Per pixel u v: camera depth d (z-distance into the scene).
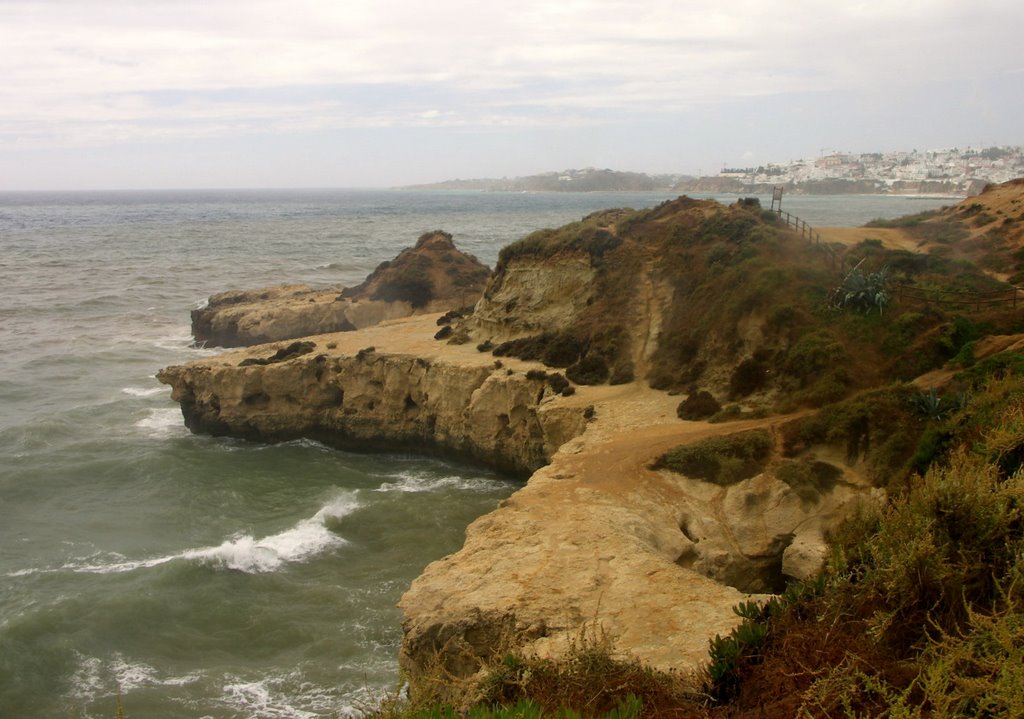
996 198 59.78
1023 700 8.02
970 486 12.41
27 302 92.75
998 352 31.70
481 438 42.31
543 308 49.06
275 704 23.73
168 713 23.39
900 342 34.31
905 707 8.72
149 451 45.84
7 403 55.50
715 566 25.86
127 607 28.42
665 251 47.06
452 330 53.22
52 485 40.84
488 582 21.66
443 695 13.36
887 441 28.27
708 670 12.27
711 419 33.88
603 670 12.62
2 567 32.00
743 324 37.97
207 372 48.41
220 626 27.88
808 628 11.31
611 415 36.47
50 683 24.84
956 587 11.08
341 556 32.97
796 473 28.33
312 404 48.19
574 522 25.17
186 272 115.75
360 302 68.81
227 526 36.06
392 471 43.28
